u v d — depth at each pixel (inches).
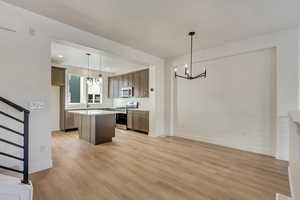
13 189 65.8
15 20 91.4
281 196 74.5
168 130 206.4
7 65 89.2
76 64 234.4
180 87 198.5
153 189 81.9
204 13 99.3
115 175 96.5
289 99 118.1
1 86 87.4
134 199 73.7
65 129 225.9
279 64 122.3
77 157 126.0
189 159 123.2
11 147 90.7
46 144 104.4
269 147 132.5
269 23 111.1
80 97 265.7
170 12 98.5
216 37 136.9
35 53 99.1
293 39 116.8
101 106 291.0
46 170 102.0
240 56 148.1
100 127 166.2
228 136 156.9
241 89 148.0
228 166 110.5
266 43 128.7
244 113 146.3
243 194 77.9
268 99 132.8
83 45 123.5
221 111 161.8
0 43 87.0
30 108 97.2
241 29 121.2
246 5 90.3
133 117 237.3
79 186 84.0
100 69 272.5
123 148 150.7
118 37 136.6
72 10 96.3
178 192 79.5
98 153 135.9
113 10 96.5
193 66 184.5
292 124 77.4
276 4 89.0
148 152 139.3
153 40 143.8
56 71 216.5
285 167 108.6
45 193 77.3
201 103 178.2
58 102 233.3
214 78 166.9
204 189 82.2
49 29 105.1
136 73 245.8
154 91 199.2
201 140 178.1
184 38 139.3
